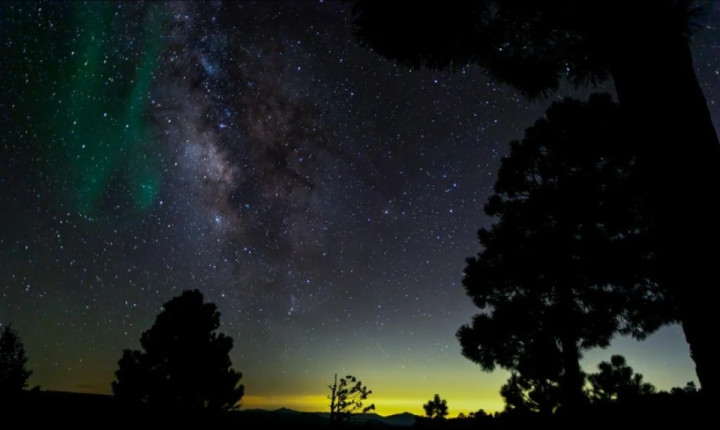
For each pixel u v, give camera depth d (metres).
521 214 9.90
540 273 9.48
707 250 1.54
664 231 1.68
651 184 1.75
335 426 23.08
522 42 3.26
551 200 9.42
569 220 9.44
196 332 14.98
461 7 2.88
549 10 2.76
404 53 3.07
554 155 9.95
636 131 1.83
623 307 9.02
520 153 10.27
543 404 8.90
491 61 3.43
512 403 9.40
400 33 2.94
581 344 9.52
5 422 12.43
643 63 1.84
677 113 1.74
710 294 1.51
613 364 9.84
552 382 9.05
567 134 9.73
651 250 8.70
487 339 9.37
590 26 2.19
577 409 8.39
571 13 2.56
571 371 8.76
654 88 1.79
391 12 2.85
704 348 1.51
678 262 1.62
